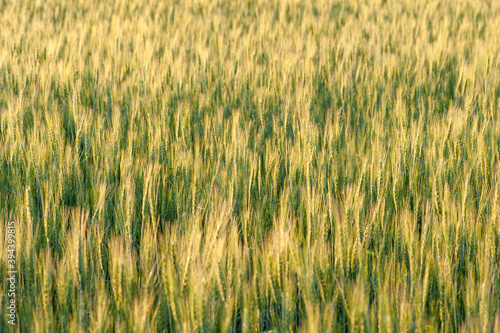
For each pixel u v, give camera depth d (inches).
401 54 303.9
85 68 257.9
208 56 279.6
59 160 146.8
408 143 161.8
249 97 224.5
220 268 92.4
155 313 88.7
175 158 152.5
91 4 512.1
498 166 141.8
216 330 90.6
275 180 141.6
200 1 517.0
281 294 93.0
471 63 279.4
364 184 136.8
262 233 121.2
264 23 417.4
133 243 123.3
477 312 91.7
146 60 258.2
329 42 325.1
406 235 109.9
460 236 113.7
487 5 535.5
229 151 151.1
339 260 104.3
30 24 398.3
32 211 117.3
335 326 92.4
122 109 214.1
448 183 146.9
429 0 535.2
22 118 175.5
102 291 93.4
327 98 238.7
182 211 132.0
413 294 95.2
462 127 168.6
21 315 94.0
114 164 151.9
